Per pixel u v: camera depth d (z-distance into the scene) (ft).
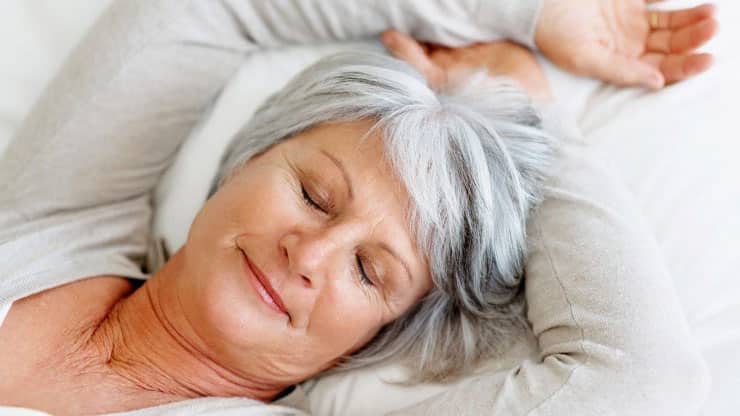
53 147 3.15
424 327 3.14
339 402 3.07
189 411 2.69
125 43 3.23
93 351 2.86
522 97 3.13
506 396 2.58
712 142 3.32
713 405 2.86
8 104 3.60
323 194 2.65
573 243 2.79
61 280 2.89
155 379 2.90
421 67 3.41
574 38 3.40
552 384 2.57
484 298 3.07
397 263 2.71
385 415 2.76
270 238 2.61
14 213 3.08
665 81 3.50
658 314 2.61
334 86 2.85
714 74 3.48
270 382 3.03
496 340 3.07
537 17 3.36
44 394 2.67
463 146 2.74
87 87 3.19
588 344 2.61
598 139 3.38
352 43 3.65
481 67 3.39
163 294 2.94
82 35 3.64
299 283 2.57
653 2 3.55
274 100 3.14
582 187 2.92
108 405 2.76
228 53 3.53
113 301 3.07
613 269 2.68
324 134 2.75
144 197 3.45
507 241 2.89
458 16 3.43
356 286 2.69
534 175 2.98
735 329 3.00
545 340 2.81
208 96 3.52
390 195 2.65
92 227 3.15
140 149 3.31
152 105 3.29
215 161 3.52
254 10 3.43
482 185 2.75
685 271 3.10
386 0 3.35
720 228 3.16
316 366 2.96
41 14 3.62
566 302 2.72
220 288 2.62
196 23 3.34
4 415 2.41
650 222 3.19
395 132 2.66
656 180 3.26
